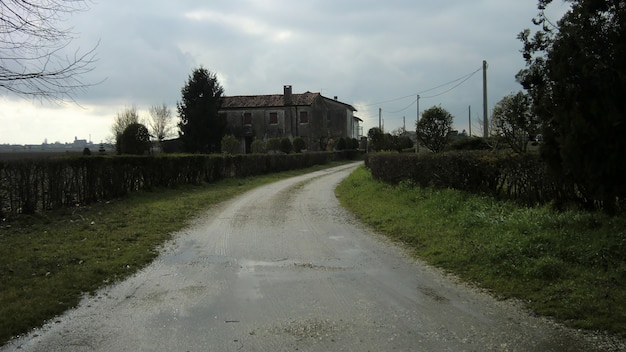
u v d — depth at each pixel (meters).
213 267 7.03
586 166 6.50
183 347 4.16
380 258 7.50
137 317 4.92
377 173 20.25
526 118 10.99
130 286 6.04
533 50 7.45
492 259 6.60
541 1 7.44
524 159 9.67
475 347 4.07
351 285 6.03
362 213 12.56
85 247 7.96
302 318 4.85
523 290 5.48
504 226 8.10
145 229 9.90
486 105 26.00
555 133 7.18
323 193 19.02
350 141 59.84
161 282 6.23
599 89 6.12
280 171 35.25
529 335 4.30
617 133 6.09
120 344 4.24
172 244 8.70
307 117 55.94
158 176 18.17
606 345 4.04
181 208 13.30
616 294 5.07
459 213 9.85
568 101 6.59
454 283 6.01
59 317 4.92
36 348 4.16
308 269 6.88
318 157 45.59
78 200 12.98
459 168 12.12
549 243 6.81
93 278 6.23
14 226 9.78
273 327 4.61
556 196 8.66
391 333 4.42
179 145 53.38
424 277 6.33
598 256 6.09
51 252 7.52
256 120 56.50
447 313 4.93
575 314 4.67
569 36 6.46
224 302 5.40
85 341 4.31
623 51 5.98
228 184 23.30
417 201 12.40
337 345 4.16
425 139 26.75
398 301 5.36
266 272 6.73
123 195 15.32
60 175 12.16
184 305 5.30
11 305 5.07
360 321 4.75
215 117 51.62
